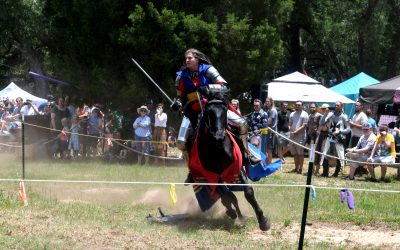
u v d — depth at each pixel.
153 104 20.56
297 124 17.34
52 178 13.78
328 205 10.84
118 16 19.94
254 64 20.61
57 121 19.03
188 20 19.44
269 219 9.20
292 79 24.05
